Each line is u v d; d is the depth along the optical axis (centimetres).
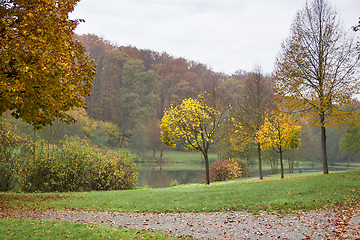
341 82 1942
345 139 4116
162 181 4400
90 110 7825
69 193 1758
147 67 10675
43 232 805
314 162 7644
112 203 1382
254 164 6438
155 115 8600
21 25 995
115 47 10131
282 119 2391
